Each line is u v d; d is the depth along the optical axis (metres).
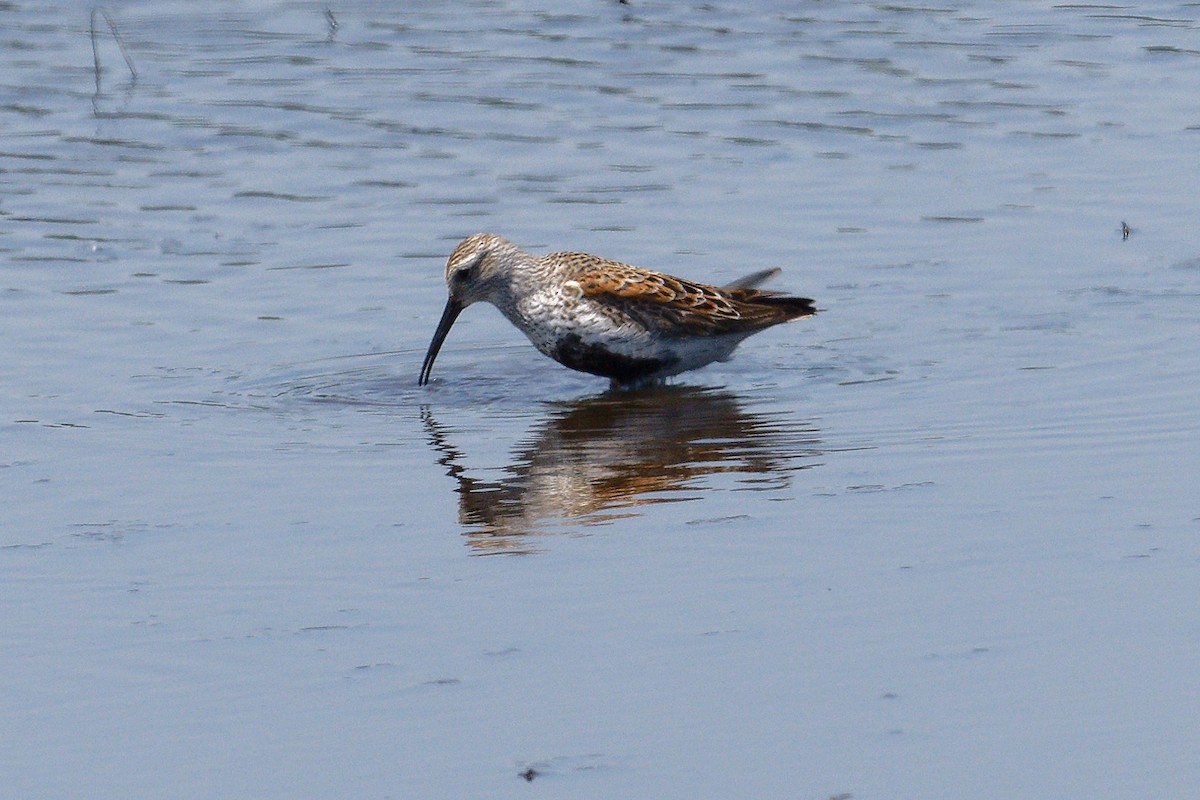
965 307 16.72
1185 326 15.82
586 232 18.86
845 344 15.98
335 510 11.87
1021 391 14.30
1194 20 26.39
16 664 9.48
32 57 25.14
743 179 20.52
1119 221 18.92
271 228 19.08
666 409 14.51
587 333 15.28
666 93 23.52
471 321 17.20
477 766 8.28
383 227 19.12
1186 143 21.39
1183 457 12.40
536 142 21.84
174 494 12.21
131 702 9.02
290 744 8.55
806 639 9.52
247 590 10.43
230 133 22.20
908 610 9.84
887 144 21.66
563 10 27.09
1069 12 26.95
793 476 12.38
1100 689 8.85
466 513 11.77
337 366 15.65
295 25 26.73
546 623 9.83
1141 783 8.00
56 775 8.35
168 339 16.06
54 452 13.12
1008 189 20.02
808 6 27.16
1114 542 10.78
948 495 11.78
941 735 8.45
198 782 8.24
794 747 8.38
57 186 20.41
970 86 23.64
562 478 12.54
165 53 25.44
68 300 16.98
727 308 15.44
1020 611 9.79
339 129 22.39
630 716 8.71
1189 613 9.69
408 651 9.51
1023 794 7.95
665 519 11.52
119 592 10.41
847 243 18.52
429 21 26.80
